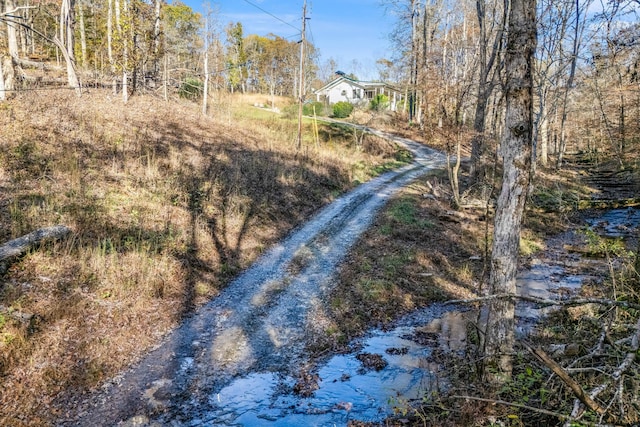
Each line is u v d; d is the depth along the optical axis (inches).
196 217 601.9
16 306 339.9
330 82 2284.7
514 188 255.6
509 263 260.5
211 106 1368.1
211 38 1230.9
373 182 1055.0
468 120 1325.0
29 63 1210.6
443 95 863.7
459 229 746.2
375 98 2073.1
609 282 412.8
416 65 1614.2
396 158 1374.3
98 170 617.3
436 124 919.7
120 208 550.3
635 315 294.8
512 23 248.4
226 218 645.9
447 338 412.8
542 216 826.2
